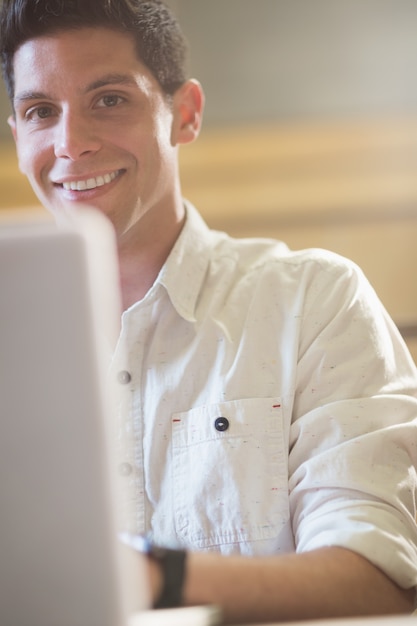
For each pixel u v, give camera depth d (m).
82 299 0.89
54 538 0.93
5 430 0.91
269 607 1.26
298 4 4.92
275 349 1.79
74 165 1.79
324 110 5.02
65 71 1.77
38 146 1.83
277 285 1.84
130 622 0.95
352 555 1.40
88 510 0.92
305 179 5.03
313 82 5.00
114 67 1.79
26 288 0.89
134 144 1.81
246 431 1.73
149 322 1.82
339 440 1.63
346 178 5.01
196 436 1.75
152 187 1.86
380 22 4.93
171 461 1.76
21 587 0.94
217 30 4.93
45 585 0.94
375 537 1.42
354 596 1.36
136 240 1.88
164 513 1.74
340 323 1.75
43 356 0.90
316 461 1.59
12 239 0.88
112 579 0.93
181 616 1.00
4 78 1.89
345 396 1.69
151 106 1.85
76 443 0.91
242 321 1.83
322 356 1.73
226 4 4.89
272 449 1.71
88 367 0.90
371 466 1.58
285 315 1.81
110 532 0.92
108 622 0.94
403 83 4.98
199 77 4.97
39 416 0.91
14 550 0.93
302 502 1.61
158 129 1.87
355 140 5.00
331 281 1.82
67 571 0.93
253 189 5.02
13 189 4.90
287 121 5.02
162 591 1.16
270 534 1.67
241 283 1.87
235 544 1.69
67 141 1.78
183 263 1.86
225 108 5.02
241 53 4.96
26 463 0.91
